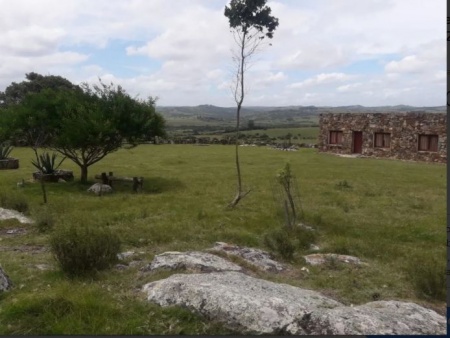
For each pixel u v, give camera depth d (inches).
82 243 272.4
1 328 187.2
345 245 386.3
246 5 562.3
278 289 235.1
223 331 194.1
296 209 558.3
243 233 410.9
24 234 399.9
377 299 254.7
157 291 226.5
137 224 451.5
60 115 753.6
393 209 585.6
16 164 1039.0
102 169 1051.3
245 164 1202.0
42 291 225.5
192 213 522.0
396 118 1427.2
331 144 1641.2
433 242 420.2
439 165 1246.3
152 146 1902.1
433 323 207.9
